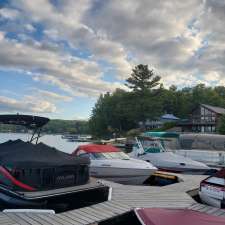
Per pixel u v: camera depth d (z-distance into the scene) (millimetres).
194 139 13555
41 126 7617
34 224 4668
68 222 4855
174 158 11914
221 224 3764
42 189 5617
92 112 87375
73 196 6074
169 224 3730
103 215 5277
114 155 10352
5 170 5648
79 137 75938
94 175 9805
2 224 4586
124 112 65312
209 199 6965
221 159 12539
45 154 6086
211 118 57031
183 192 7438
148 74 64688
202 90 98438
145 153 12430
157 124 67688
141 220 3955
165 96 86938
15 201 5320
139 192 7242
